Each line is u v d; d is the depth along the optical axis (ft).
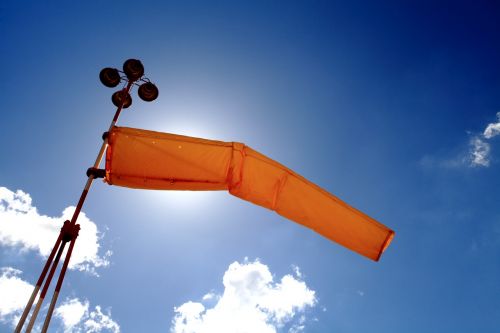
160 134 14.03
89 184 12.58
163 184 13.88
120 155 13.66
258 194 14.37
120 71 16.11
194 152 14.12
